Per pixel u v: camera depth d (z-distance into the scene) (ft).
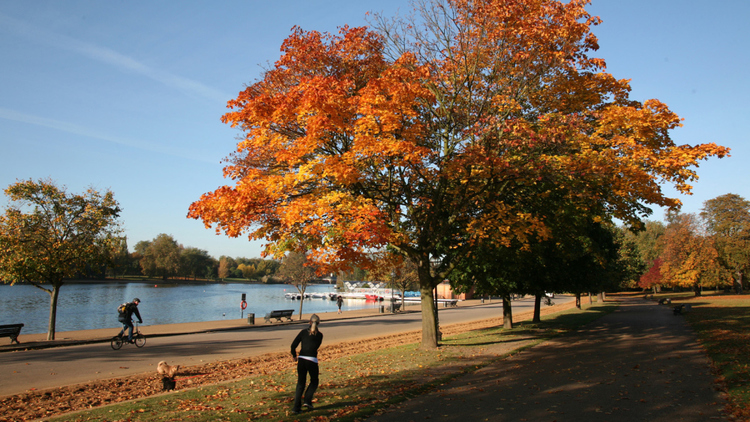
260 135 43.37
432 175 45.91
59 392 34.27
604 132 43.32
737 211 228.22
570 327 80.38
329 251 38.17
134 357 54.03
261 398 28.19
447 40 47.34
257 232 41.06
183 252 476.54
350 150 42.19
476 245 50.98
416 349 51.24
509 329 79.25
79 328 113.09
